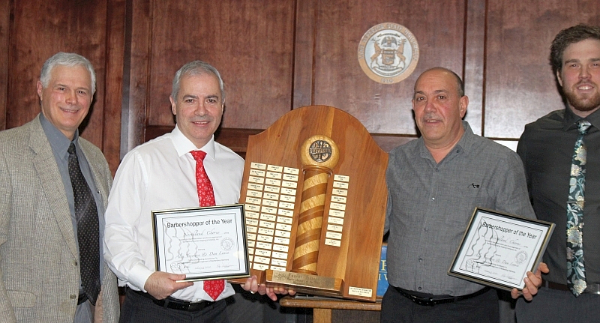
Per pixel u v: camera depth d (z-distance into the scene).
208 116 1.98
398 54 2.94
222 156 2.13
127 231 1.91
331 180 2.05
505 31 2.90
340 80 2.96
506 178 1.98
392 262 2.05
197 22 3.02
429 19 2.93
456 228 1.97
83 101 1.98
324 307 2.29
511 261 1.89
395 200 2.08
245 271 1.86
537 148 2.13
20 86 3.04
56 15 3.04
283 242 2.02
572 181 1.99
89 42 3.04
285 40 2.99
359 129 2.08
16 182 1.81
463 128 2.10
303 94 2.98
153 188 1.95
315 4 2.98
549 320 2.03
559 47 2.04
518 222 1.90
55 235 1.84
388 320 2.04
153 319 1.90
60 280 1.84
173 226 1.86
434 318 1.97
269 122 2.99
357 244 2.02
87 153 2.11
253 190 2.04
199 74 1.98
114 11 3.03
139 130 3.02
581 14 2.86
